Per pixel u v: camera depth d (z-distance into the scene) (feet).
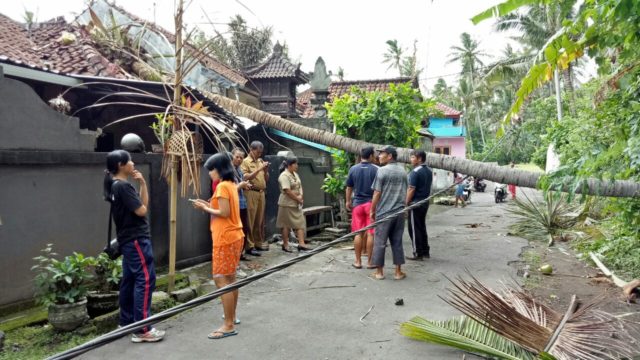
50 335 14.39
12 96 15.85
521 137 113.70
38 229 16.58
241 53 53.62
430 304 17.92
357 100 32.83
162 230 22.04
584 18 11.80
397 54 126.52
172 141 18.24
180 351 13.61
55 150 17.34
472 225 40.65
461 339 12.61
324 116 47.57
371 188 23.07
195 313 16.97
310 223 35.06
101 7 44.68
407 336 13.78
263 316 16.61
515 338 12.59
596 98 18.24
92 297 15.84
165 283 19.58
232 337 14.67
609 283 20.92
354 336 14.74
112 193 13.94
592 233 30.94
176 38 18.67
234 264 14.76
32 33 37.65
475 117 162.20
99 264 16.25
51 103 23.45
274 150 44.29
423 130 64.18
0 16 39.40
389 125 31.81
